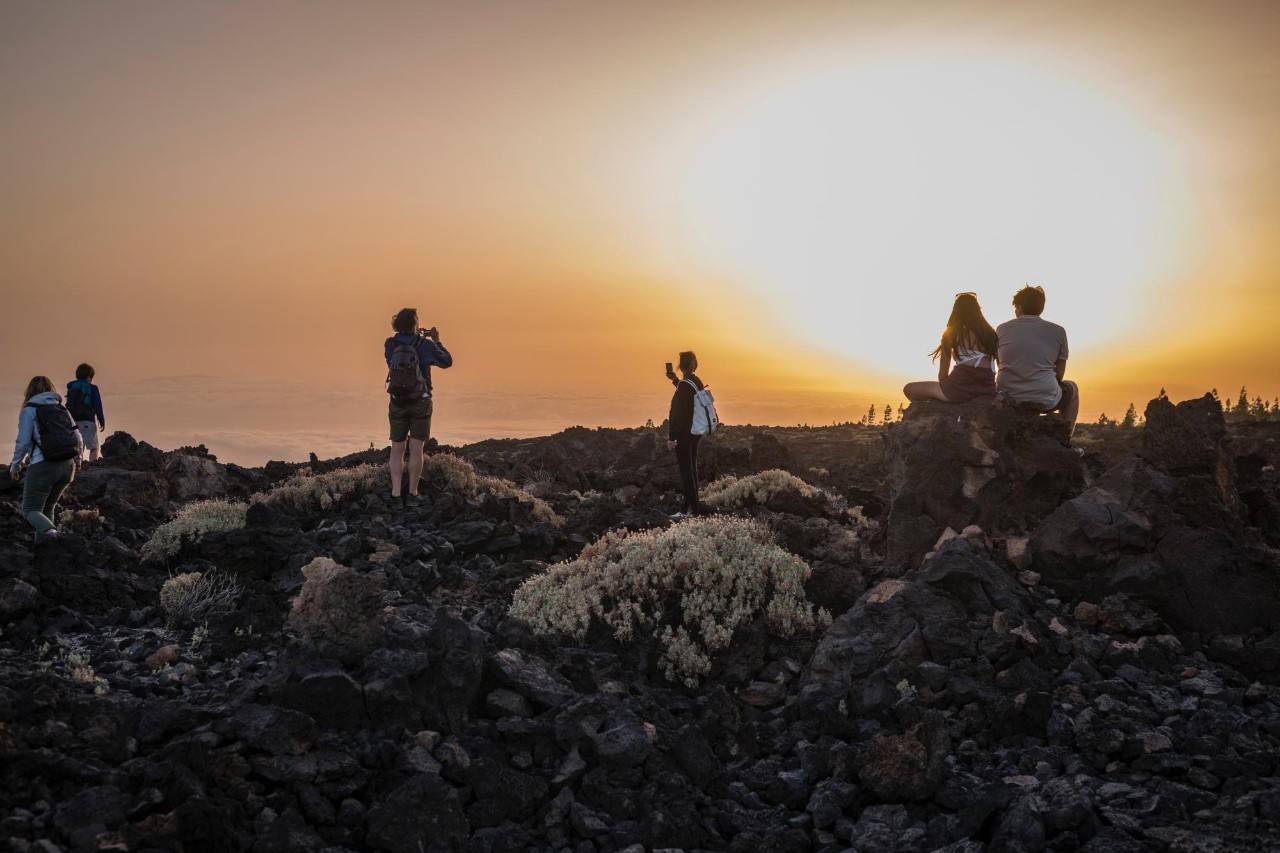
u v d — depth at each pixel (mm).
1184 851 5809
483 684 8125
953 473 11227
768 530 11883
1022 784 6945
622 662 9289
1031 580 10117
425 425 16062
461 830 6285
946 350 12102
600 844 6434
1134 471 10625
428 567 11867
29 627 9117
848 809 7020
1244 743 7223
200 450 20156
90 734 6719
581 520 15570
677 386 15781
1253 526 11938
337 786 6590
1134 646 8867
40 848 5465
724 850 6457
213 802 6148
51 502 12594
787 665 9234
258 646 9242
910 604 9211
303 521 15039
